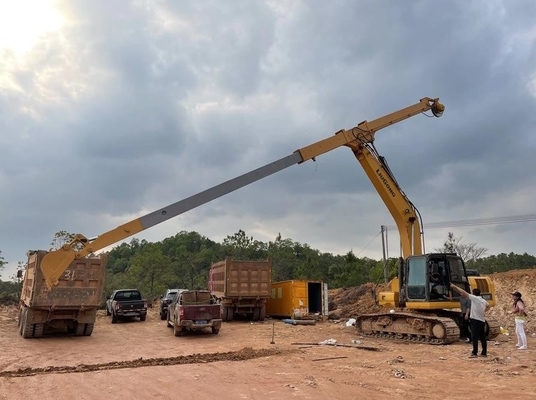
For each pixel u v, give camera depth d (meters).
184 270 63.22
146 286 46.25
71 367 10.30
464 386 8.06
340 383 8.27
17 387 8.08
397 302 17.16
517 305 13.46
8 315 26.00
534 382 8.41
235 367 10.02
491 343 14.73
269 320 25.91
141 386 8.02
